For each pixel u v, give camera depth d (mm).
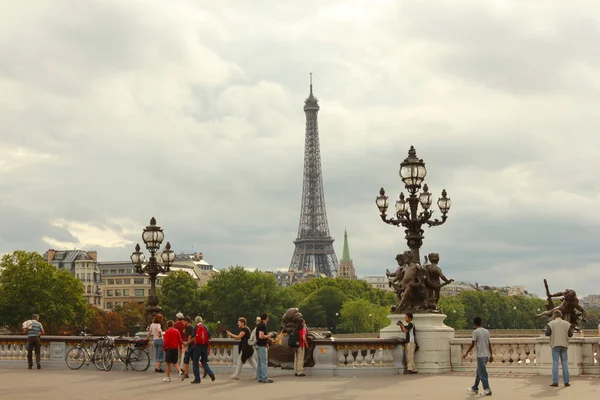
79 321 182750
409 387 35688
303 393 33906
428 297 43875
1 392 35156
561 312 39188
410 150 44344
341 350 42375
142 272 53000
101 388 36844
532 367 41219
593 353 40188
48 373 45031
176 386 37625
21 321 172625
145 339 46344
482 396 31906
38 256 175750
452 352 43312
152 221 52719
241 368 42469
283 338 43312
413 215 43969
